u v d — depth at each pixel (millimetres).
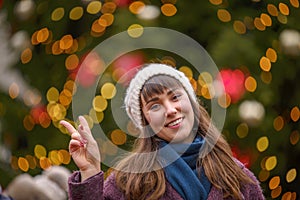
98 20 6484
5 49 6938
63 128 6496
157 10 6535
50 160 6508
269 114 6492
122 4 6547
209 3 6594
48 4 6719
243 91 6359
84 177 3959
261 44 6559
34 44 6754
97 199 3955
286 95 6664
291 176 6598
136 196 4039
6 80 6902
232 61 6336
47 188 5051
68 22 6707
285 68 6551
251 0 6695
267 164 6547
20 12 6777
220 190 4066
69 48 6629
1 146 6871
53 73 6711
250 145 6461
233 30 6496
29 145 6707
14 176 6695
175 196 4000
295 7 6629
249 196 4195
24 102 6832
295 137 6711
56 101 6605
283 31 6586
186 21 6562
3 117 6797
